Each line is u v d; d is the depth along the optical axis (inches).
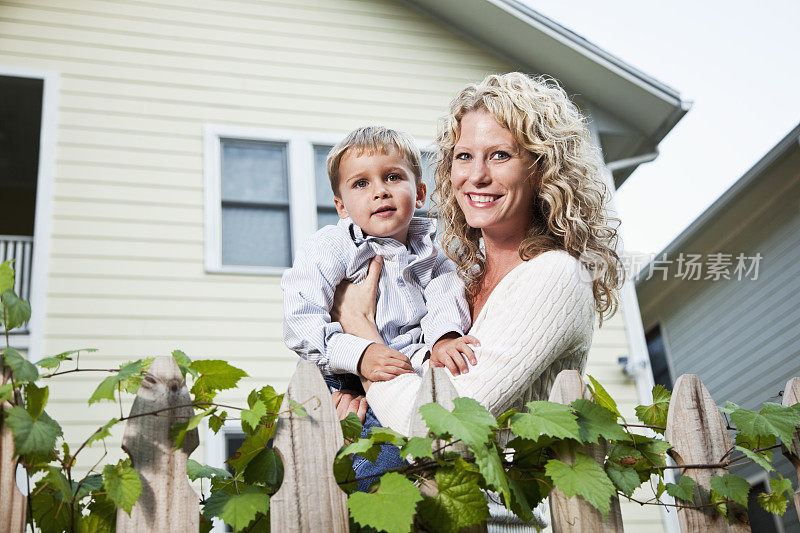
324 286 75.2
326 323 72.3
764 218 389.4
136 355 274.4
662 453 59.8
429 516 53.1
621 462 59.3
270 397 56.5
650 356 503.8
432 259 79.7
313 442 55.4
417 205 87.0
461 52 351.6
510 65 354.0
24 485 162.2
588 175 70.8
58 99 305.3
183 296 285.7
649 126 346.3
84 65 312.8
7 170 458.6
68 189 293.0
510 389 60.3
